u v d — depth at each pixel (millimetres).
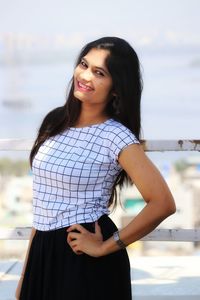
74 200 2625
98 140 2658
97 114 2764
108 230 2641
